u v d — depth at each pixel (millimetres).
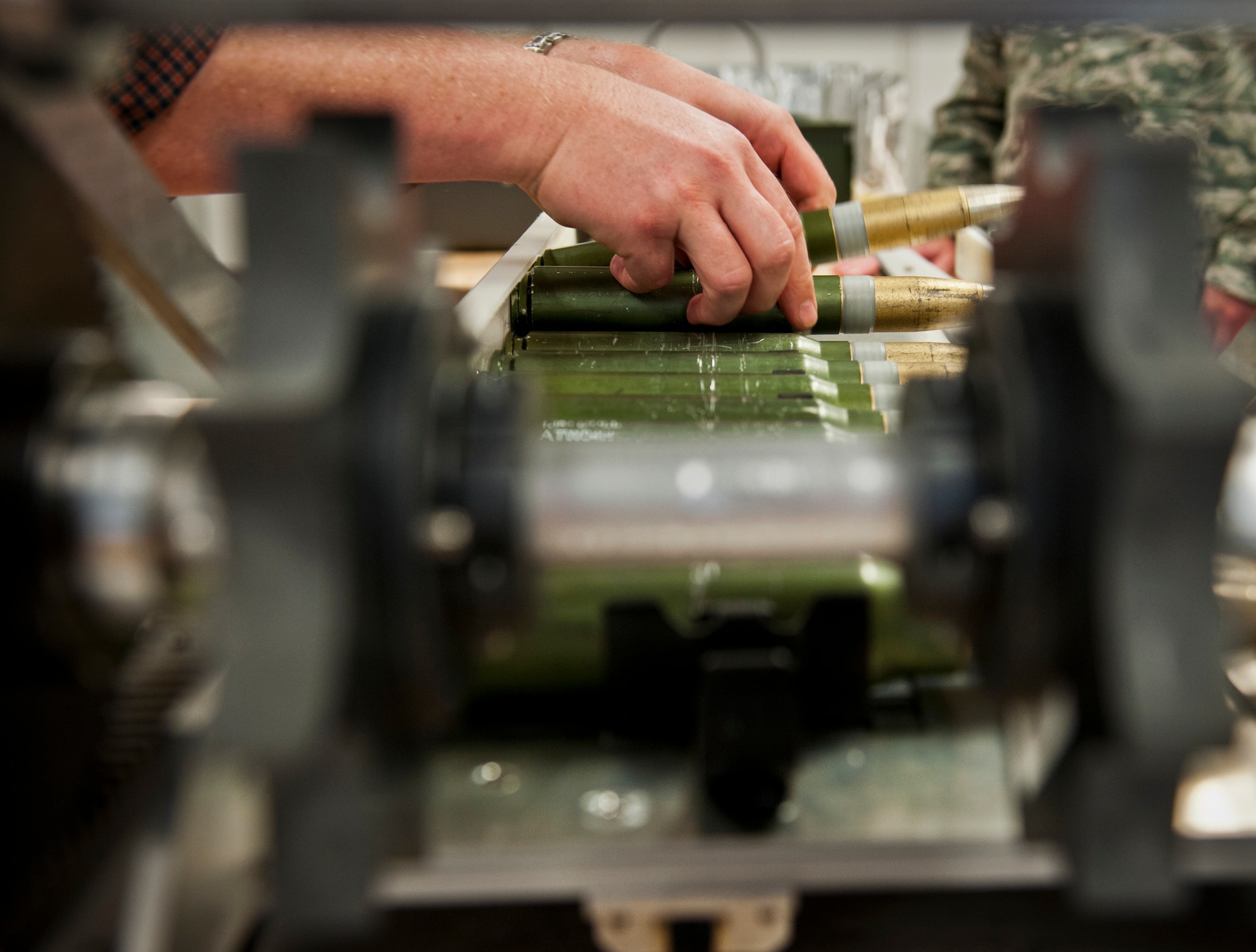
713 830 405
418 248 387
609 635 445
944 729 461
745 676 423
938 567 335
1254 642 346
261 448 274
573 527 338
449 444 337
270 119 770
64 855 339
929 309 807
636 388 619
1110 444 289
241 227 292
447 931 409
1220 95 1432
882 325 815
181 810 345
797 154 994
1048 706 361
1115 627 290
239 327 286
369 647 302
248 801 387
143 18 298
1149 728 286
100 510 321
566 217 782
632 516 337
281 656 281
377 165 332
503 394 353
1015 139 1733
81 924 329
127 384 362
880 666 486
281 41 751
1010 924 416
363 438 299
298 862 316
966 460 331
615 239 755
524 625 351
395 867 380
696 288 775
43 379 331
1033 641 317
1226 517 332
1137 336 292
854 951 403
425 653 313
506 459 335
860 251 881
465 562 339
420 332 318
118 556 323
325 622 281
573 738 465
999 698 344
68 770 345
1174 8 305
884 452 340
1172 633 287
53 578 325
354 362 300
